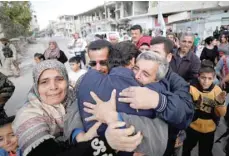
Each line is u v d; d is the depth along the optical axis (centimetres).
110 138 80
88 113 92
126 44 156
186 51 299
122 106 87
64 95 130
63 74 129
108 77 95
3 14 1827
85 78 99
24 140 101
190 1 1923
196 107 234
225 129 356
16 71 916
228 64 399
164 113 90
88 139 86
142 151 84
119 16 3756
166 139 88
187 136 249
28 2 2406
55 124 120
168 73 149
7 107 524
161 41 204
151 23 2516
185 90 135
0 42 895
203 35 1669
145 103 87
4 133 124
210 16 1677
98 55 151
